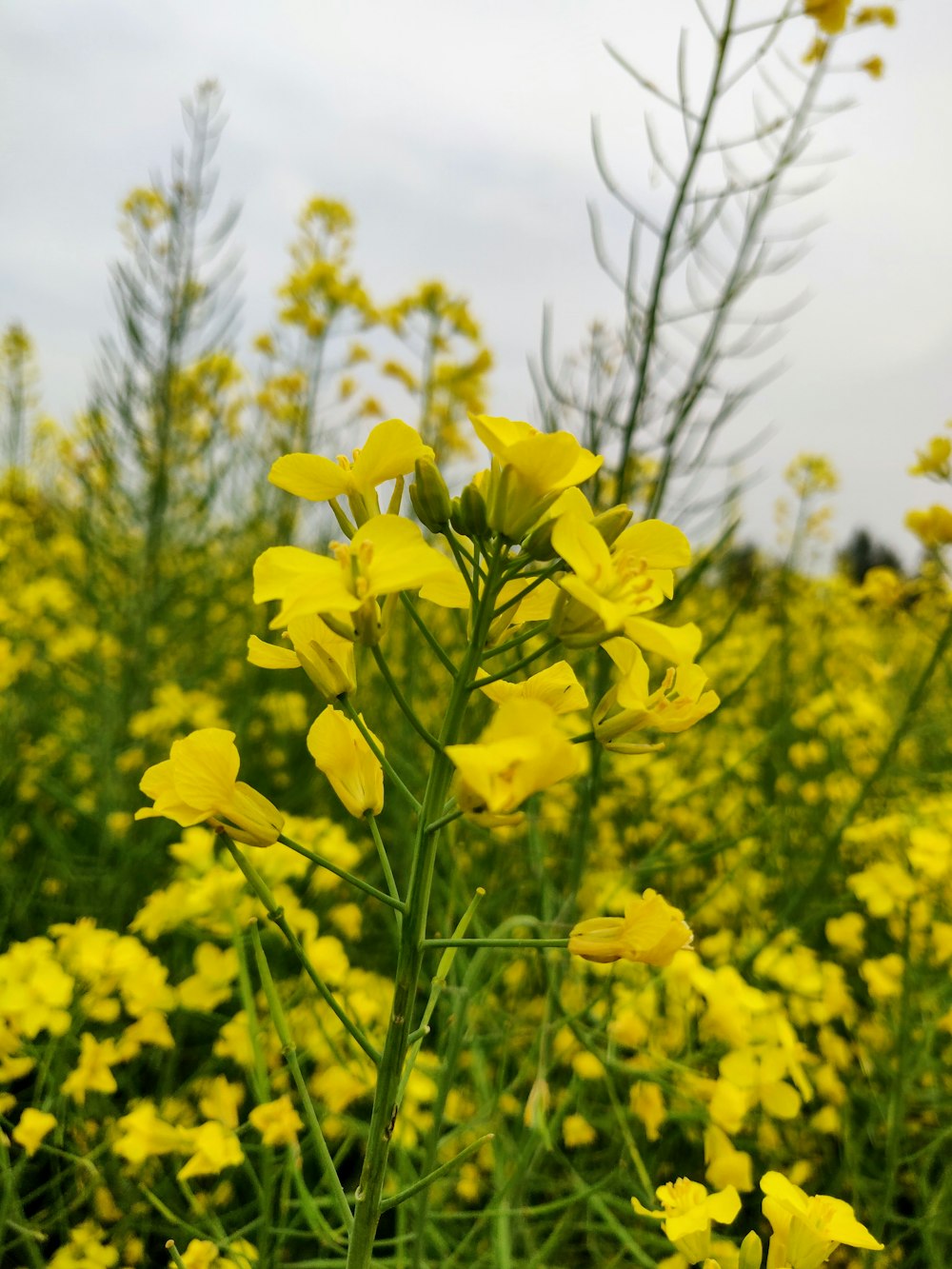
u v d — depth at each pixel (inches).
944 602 15.0
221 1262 6.2
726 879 10.6
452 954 5.1
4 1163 6.5
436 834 4.4
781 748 14.5
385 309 19.4
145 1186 7.2
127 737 15.0
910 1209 9.0
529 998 10.2
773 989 9.8
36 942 7.2
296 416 19.6
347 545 4.3
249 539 19.1
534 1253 7.3
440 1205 7.9
